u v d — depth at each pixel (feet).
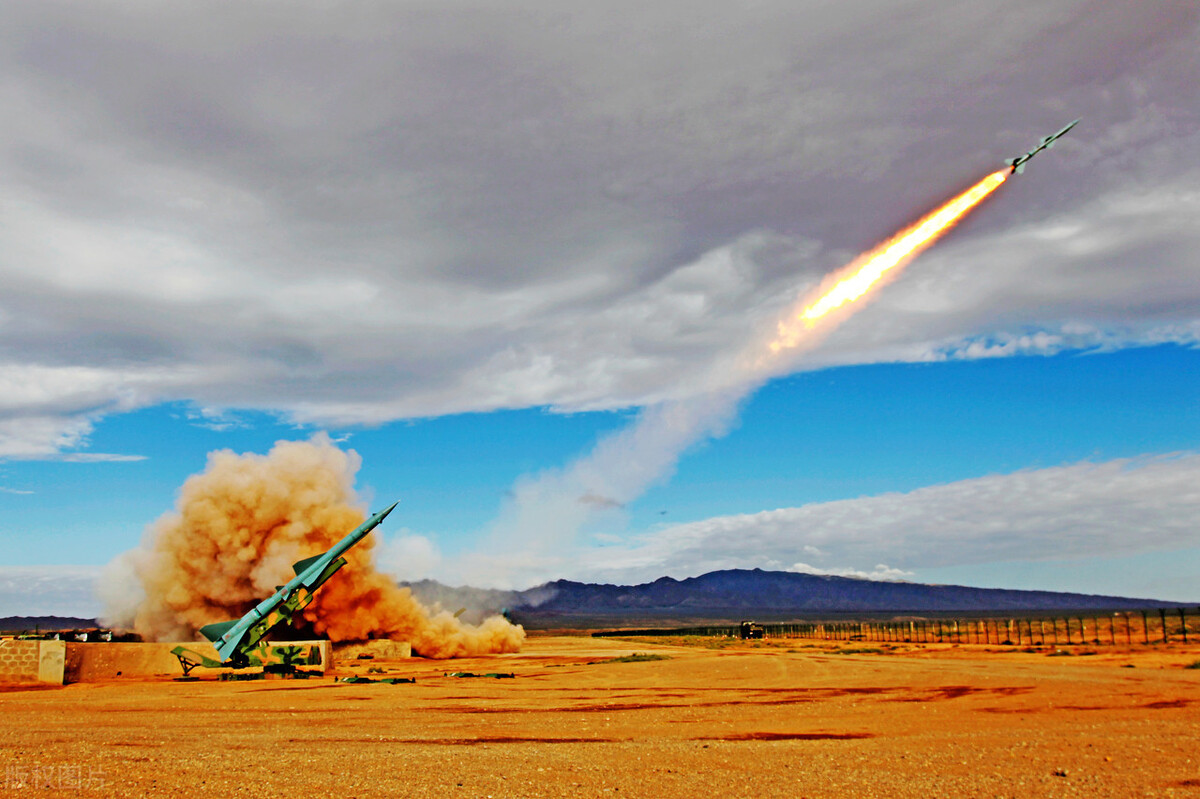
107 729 97.81
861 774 66.49
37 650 173.78
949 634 498.28
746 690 155.94
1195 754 76.07
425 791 58.65
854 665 209.67
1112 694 140.56
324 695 148.56
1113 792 59.16
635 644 410.11
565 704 133.49
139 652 192.44
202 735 92.99
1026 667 199.93
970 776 65.57
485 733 97.30
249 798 55.98
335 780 62.34
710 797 57.67
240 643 199.00
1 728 97.60
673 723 107.86
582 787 60.80
